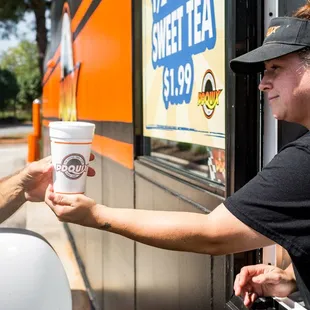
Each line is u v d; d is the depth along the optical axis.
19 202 1.88
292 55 1.45
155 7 2.73
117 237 3.60
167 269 2.56
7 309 1.64
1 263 1.64
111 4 3.67
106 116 3.93
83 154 1.66
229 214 1.48
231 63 1.56
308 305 1.52
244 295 1.82
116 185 3.65
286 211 1.40
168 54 2.56
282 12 1.83
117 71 3.51
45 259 1.69
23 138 22.00
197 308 2.20
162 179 2.59
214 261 2.03
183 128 2.40
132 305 3.22
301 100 1.46
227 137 1.90
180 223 1.57
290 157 1.41
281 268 1.90
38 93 30.03
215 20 2.04
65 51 6.51
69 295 1.72
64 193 1.68
